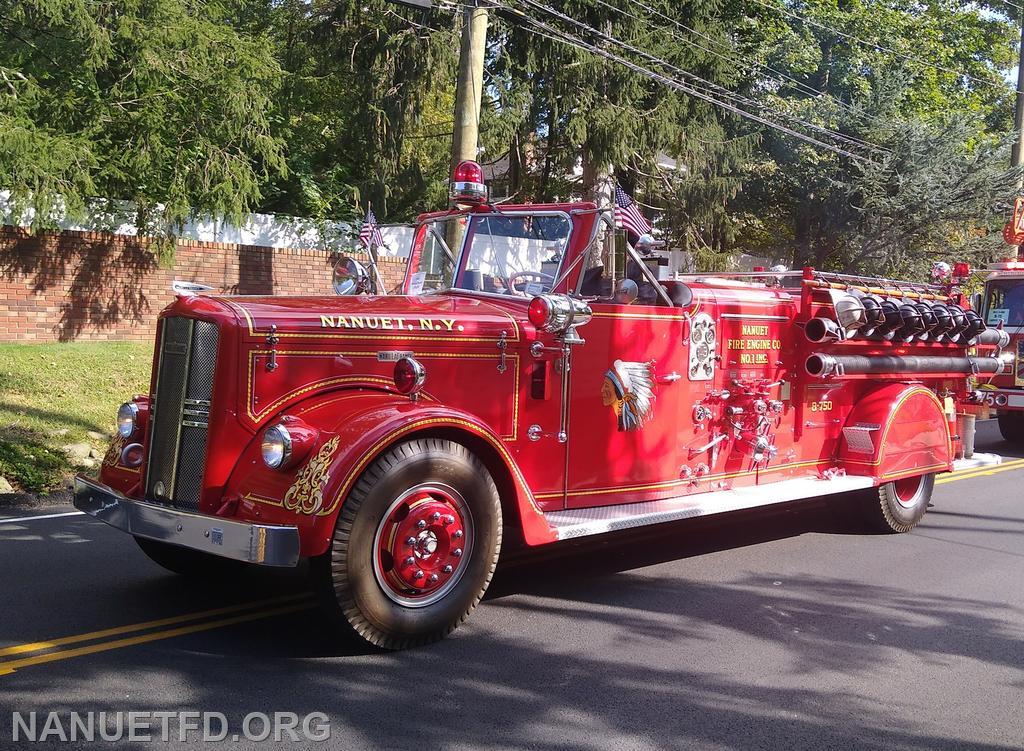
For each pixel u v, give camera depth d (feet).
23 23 40.55
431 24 57.62
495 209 19.95
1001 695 14.37
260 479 14.66
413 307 17.24
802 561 22.13
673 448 20.40
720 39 61.41
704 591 19.29
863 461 24.18
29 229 42.78
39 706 12.56
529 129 60.75
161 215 46.55
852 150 70.74
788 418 23.16
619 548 22.72
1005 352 45.39
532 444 17.90
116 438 17.58
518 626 16.63
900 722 13.24
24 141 36.45
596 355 18.80
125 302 46.19
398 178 61.67
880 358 24.68
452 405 16.80
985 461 28.30
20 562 19.42
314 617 16.55
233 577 18.85
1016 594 19.92
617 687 13.99
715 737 12.46
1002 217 71.61
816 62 73.77
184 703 12.81
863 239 72.79
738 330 21.70
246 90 45.39
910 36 88.33
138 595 17.51
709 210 64.90
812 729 12.87
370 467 14.42
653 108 59.00
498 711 12.95
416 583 14.94
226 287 49.93
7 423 31.07
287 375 15.43
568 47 55.98
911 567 21.90
